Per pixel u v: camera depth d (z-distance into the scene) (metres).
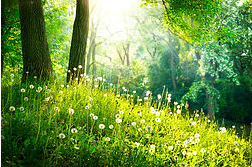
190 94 20.11
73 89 6.16
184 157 4.26
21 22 7.00
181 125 6.21
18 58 11.62
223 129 6.39
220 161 4.78
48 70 7.24
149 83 33.06
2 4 10.23
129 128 4.89
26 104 4.41
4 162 2.74
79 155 3.28
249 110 23.41
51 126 3.91
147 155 3.77
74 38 8.34
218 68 18.16
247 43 19.47
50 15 12.87
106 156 3.41
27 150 3.09
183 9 9.45
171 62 31.11
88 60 28.66
